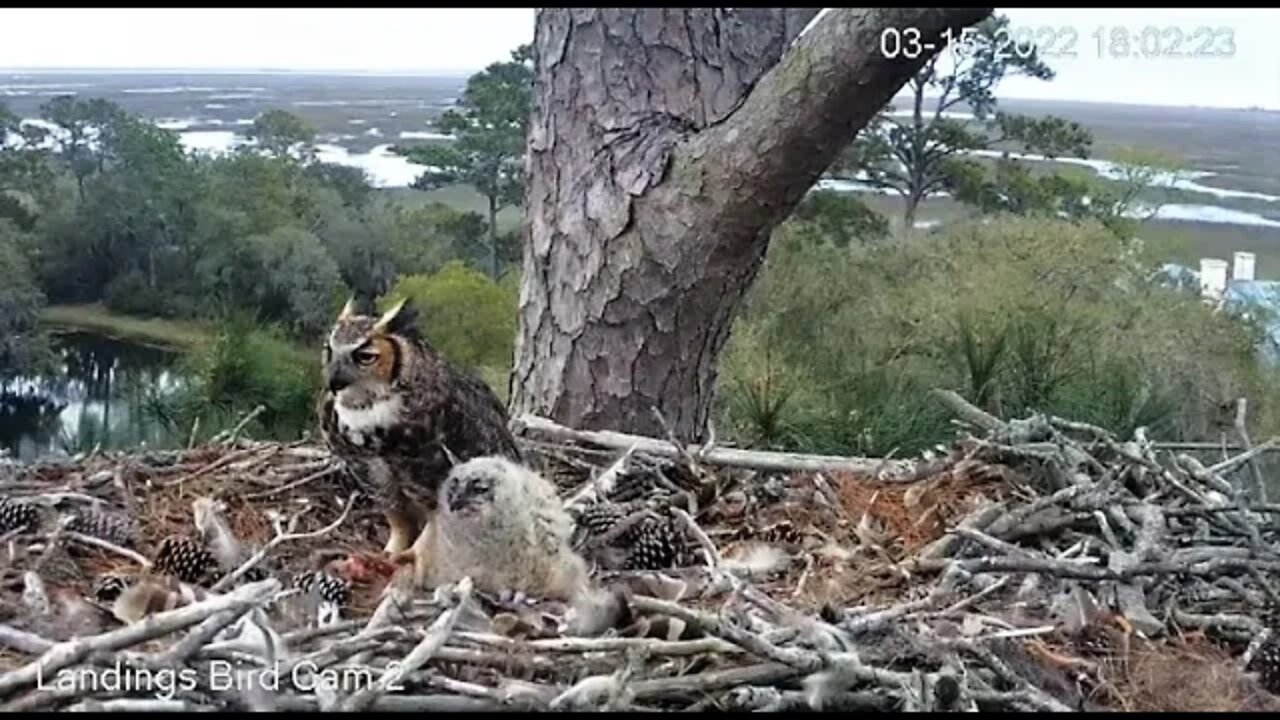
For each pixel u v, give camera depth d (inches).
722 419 182.7
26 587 100.9
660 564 113.2
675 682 87.7
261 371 169.3
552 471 135.0
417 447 114.8
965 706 88.4
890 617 93.0
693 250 144.6
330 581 105.9
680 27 147.7
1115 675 96.3
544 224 152.7
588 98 148.8
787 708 87.4
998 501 122.3
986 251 258.4
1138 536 111.3
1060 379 169.8
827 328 229.6
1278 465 174.4
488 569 106.9
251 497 125.1
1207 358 213.2
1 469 125.2
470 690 85.4
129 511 119.1
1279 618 104.1
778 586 109.7
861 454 159.3
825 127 135.4
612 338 149.7
